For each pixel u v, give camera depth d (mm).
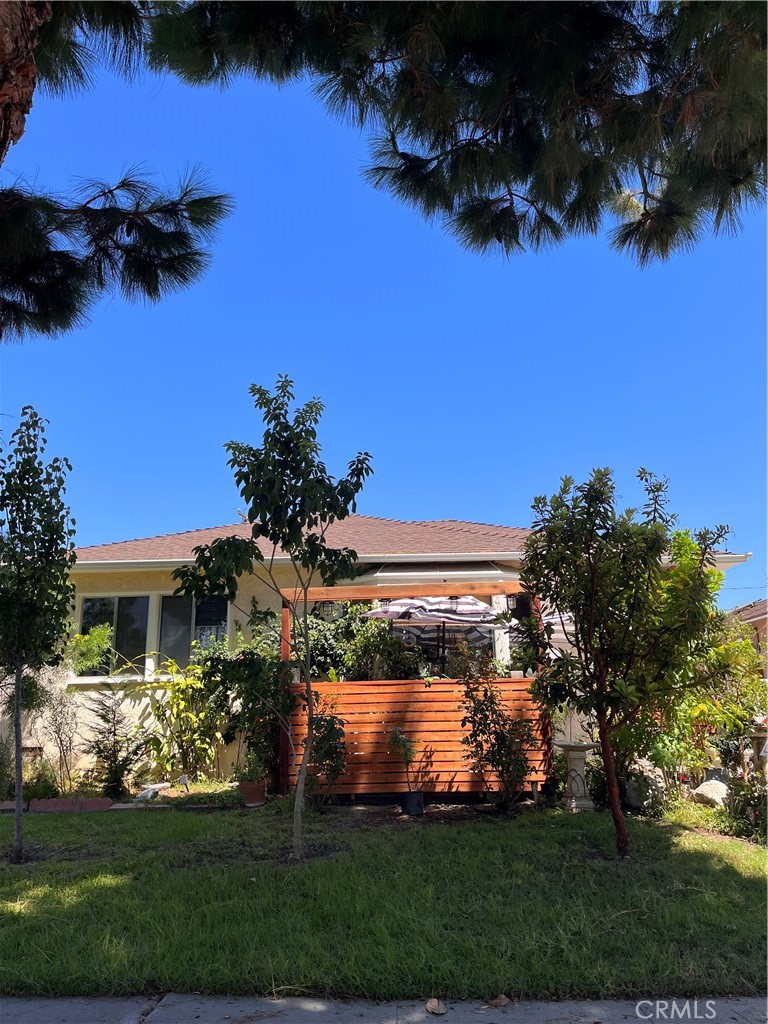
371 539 13852
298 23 6242
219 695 10977
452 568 12711
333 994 3836
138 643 12867
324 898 5020
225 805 9523
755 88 5293
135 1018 3592
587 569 6383
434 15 5668
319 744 7555
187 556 12938
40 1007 3723
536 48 5828
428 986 3836
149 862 6215
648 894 5152
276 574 12906
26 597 6906
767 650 9461
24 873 6035
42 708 10719
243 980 3887
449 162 6980
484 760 8492
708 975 3959
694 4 5395
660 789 8594
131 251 6609
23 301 6809
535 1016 3592
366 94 6512
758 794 7551
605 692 6254
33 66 3990
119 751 10992
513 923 4582
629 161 6664
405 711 9227
